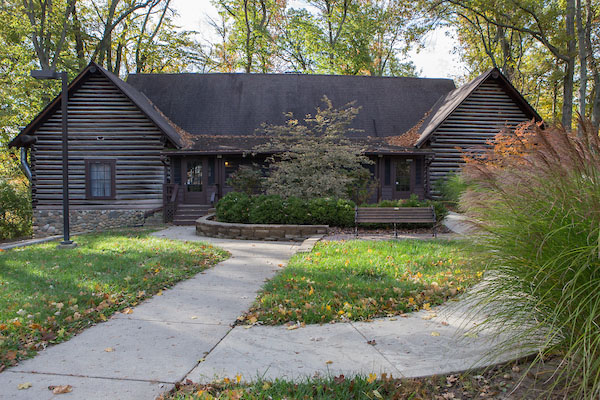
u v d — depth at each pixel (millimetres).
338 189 13898
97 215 18500
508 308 3189
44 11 23797
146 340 4297
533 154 3164
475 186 3689
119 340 4297
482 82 18453
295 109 21406
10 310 4953
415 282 6230
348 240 10453
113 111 18656
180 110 21188
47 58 25562
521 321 3025
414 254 8305
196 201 19094
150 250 9211
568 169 2982
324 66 32562
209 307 5422
